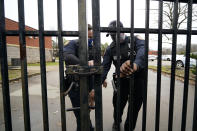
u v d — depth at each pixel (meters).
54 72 13.21
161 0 1.34
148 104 4.18
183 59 14.45
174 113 3.53
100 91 1.29
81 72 1.21
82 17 1.19
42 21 1.24
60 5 1.21
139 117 3.26
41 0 1.22
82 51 1.21
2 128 2.87
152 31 1.39
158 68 1.43
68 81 1.59
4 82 1.28
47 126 1.35
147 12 1.33
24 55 1.26
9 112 1.33
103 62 2.33
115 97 2.48
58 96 5.27
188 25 1.41
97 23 1.24
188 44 1.43
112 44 2.19
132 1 1.29
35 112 3.63
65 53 1.86
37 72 11.62
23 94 1.30
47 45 29.98
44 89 1.30
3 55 1.25
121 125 2.86
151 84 7.59
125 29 1.34
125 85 2.35
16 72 11.31
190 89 6.16
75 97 2.01
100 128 1.33
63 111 1.32
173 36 1.41
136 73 2.09
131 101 1.46
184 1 1.44
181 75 9.75
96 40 1.25
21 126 2.92
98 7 1.23
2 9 1.22
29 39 21.98
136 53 1.91
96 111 1.31
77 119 2.08
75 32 1.25
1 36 1.23
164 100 4.58
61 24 1.24
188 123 3.00
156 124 1.51
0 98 4.94
